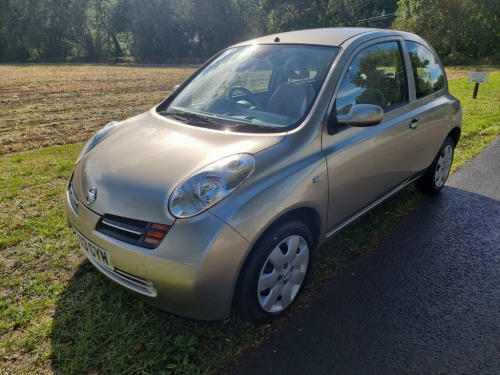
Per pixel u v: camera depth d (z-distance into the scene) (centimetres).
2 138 767
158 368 213
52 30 5166
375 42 318
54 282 287
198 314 214
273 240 227
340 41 302
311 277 293
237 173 218
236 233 206
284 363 218
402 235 352
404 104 341
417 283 287
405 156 343
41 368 215
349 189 282
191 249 200
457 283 287
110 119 998
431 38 4059
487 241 343
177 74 2734
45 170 529
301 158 242
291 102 273
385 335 238
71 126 901
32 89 1691
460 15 3872
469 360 221
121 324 242
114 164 247
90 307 259
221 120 283
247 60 333
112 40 5653
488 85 1449
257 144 238
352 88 288
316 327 245
